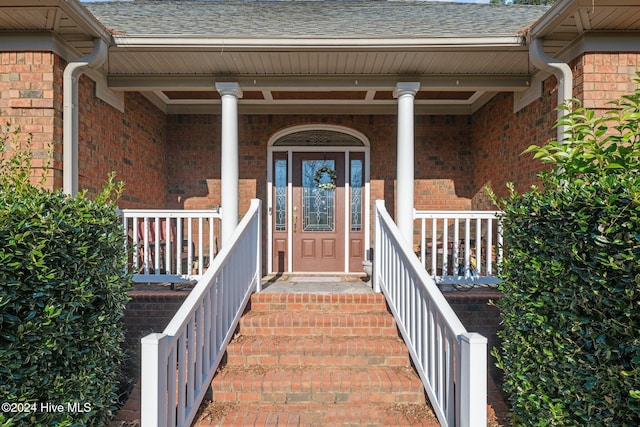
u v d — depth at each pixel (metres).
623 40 3.66
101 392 2.60
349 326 3.65
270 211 6.83
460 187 6.82
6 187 2.74
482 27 4.63
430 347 2.78
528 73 4.86
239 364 3.29
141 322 4.16
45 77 3.78
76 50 4.16
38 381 2.12
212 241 4.43
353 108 6.70
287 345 3.32
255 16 5.58
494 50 4.26
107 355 2.69
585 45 3.67
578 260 1.88
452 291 4.59
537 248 2.22
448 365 2.48
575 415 1.95
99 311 2.58
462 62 4.59
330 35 4.15
